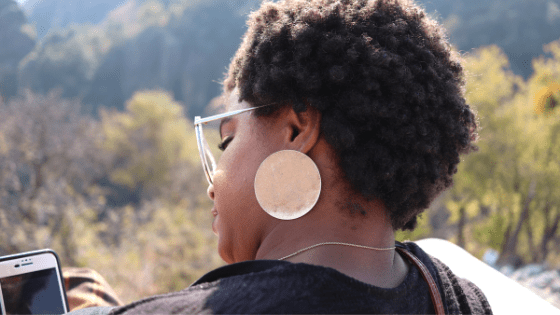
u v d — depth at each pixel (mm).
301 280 495
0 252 12711
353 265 568
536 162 17266
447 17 48438
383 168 567
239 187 634
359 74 567
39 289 926
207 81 50812
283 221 605
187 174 27266
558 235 18453
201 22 54219
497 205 18484
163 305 513
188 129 35781
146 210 17453
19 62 48969
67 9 65938
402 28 596
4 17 50469
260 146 624
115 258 11188
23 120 19281
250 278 514
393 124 567
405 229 704
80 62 50281
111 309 576
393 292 546
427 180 618
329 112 573
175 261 11297
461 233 19156
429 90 583
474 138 729
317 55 572
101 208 18359
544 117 16875
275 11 636
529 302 963
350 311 493
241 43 699
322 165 585
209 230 13750
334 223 585
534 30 43938
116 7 65125
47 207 14359
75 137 21531
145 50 52625
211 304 500
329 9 592
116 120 34531
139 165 32031
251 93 624
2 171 16906
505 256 17062
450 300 659
